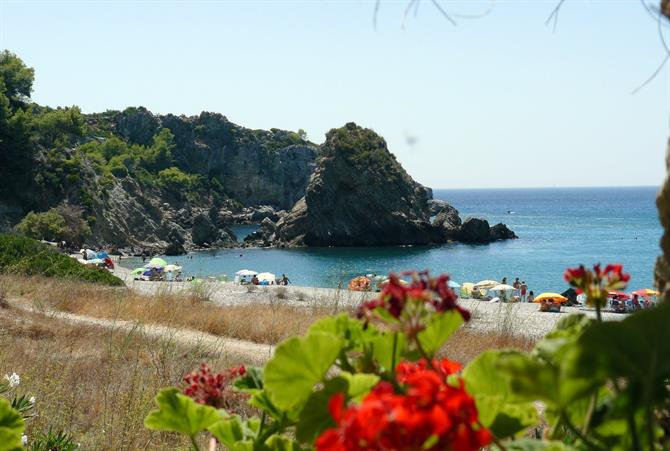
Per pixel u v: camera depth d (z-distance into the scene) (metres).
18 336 12.52
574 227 133.00
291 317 19.09
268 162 169.25
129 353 10.84
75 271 25.14
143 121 164.00
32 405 6.05
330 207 102.50
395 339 1.46
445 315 1.48
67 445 5.73
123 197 108.62
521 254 85.19
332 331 1.54
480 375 1.40
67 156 104.75
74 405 7.46
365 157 103.00
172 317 16.67
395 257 84.06
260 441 1.68
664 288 1.37
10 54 111.75
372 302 1.30
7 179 96.00
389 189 102.69
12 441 2.27
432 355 1.54
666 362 1.00
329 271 70.25
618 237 109.38
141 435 6.95
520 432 1.46
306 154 175.12
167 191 137.00
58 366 9.31
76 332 13.20
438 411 0.96
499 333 17.59
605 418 1.25
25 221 85.44
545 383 1.04
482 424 1.37
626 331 0.99
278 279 57.91
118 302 17.78
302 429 1.37
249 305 24.05
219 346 13.54
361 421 1.00
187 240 109.38
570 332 1.41
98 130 160.00
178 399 1.80
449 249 94.38
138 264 82.69
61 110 106.88
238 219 154.75
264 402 1.68
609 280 1.45
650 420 1.02
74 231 89.62
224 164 165.25
